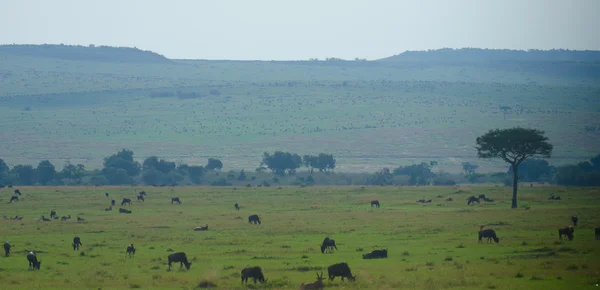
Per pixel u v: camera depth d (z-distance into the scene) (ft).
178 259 517.96
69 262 561.43
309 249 615.98
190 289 426.51
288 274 479.41
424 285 415.85
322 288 413.18
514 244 608.60
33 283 454.40
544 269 466.29
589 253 541.34
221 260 557.74
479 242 632.79
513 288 398.21
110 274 489.67
